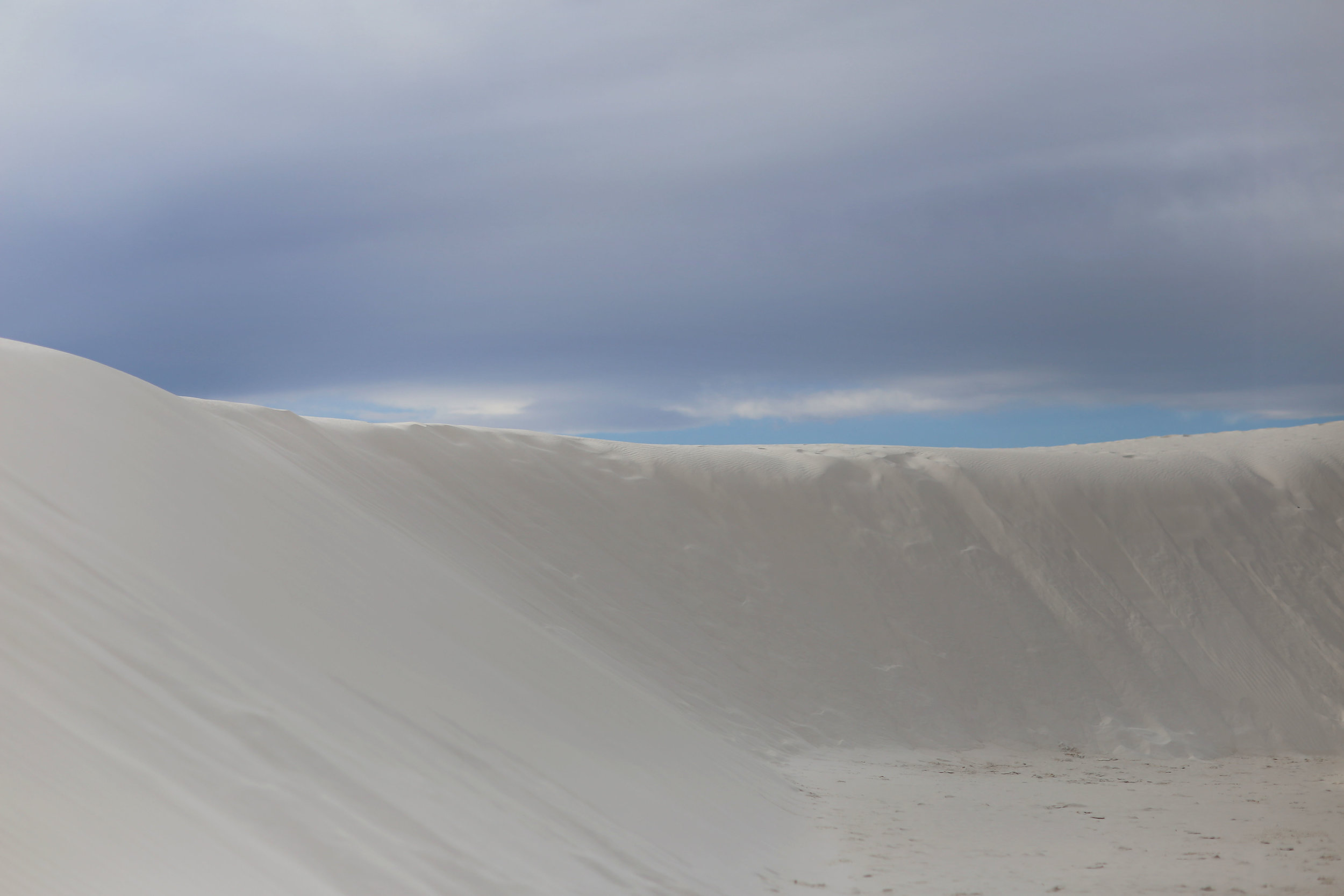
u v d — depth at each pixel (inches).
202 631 220.4
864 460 1039.6
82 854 123.5
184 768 165.3
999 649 849.5
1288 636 935.7
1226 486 1093.1
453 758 250.7
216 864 141.4
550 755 301.7
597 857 240.4
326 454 663.1
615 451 984.9
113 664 181.3
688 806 334.0
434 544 568.7
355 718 232.7
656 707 478.6
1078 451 1210.0
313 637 265.3
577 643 542.3
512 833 223.9
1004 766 670.5
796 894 276.2
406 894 166.2
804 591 861.8
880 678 788.0
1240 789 575.2
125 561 229.1
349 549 369.4
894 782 548.7
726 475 973.2
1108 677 847.1
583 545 805.2
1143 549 998.4
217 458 367.6
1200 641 908.0
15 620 173.2
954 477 1034.1
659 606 768.9
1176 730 805.9
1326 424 1296.8
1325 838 399.2
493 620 414.9
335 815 179.8
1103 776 637.9
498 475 849.5
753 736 626.8
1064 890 299.6
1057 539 985.5
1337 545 1053.2
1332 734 841.5
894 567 911.0
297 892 147.6
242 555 287.1
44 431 281.0
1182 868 335.0
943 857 343.6
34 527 215.5
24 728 144.5
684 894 240.8
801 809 429.1
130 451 310.2
